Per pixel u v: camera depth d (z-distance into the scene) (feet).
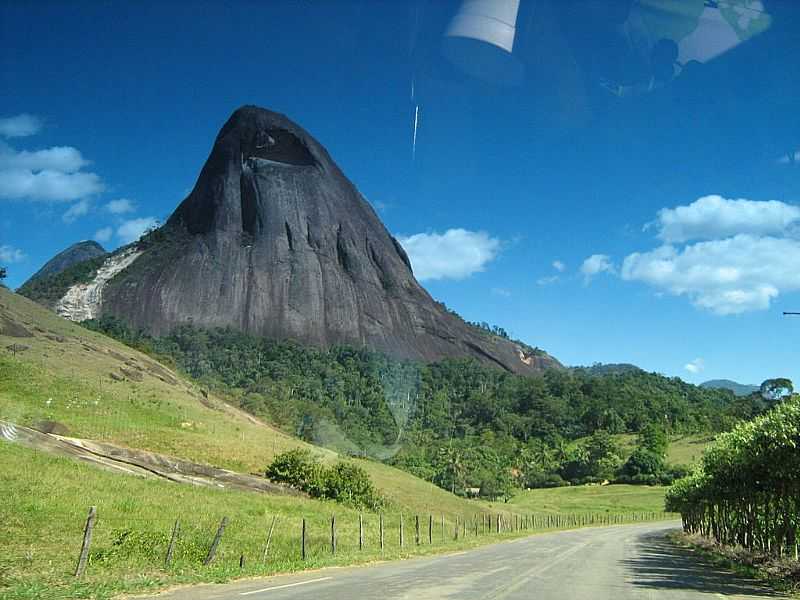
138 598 41.27
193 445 185.16
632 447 506.89
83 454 134.10
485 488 375.86
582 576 62.90
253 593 43.93
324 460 228.63
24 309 326.85
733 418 442.50
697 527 173.27
